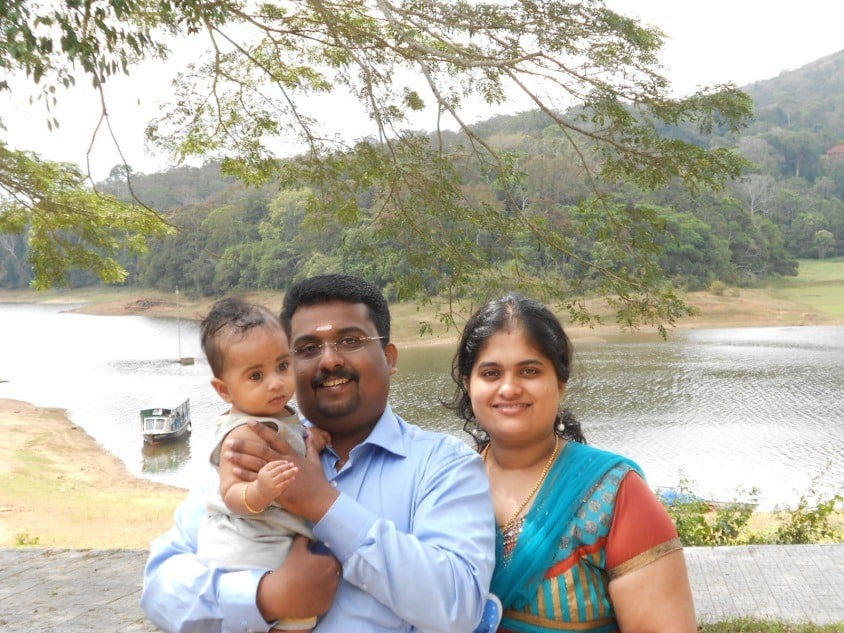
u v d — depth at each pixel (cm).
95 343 6550
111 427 3134
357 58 773
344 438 222
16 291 11969
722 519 902
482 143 792
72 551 750
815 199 11788
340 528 186
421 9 719
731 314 7031
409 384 3616
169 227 1180
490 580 195
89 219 1145
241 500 190
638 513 194
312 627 191
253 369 210
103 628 545
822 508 916
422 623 180
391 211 827
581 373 253
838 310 7350
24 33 486
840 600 616
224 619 188
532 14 685
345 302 220
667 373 3809
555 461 213
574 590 196
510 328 213
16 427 3022
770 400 3078
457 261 783
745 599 630
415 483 205
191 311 8375
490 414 215
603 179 805
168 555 212
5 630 546
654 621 188
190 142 891
